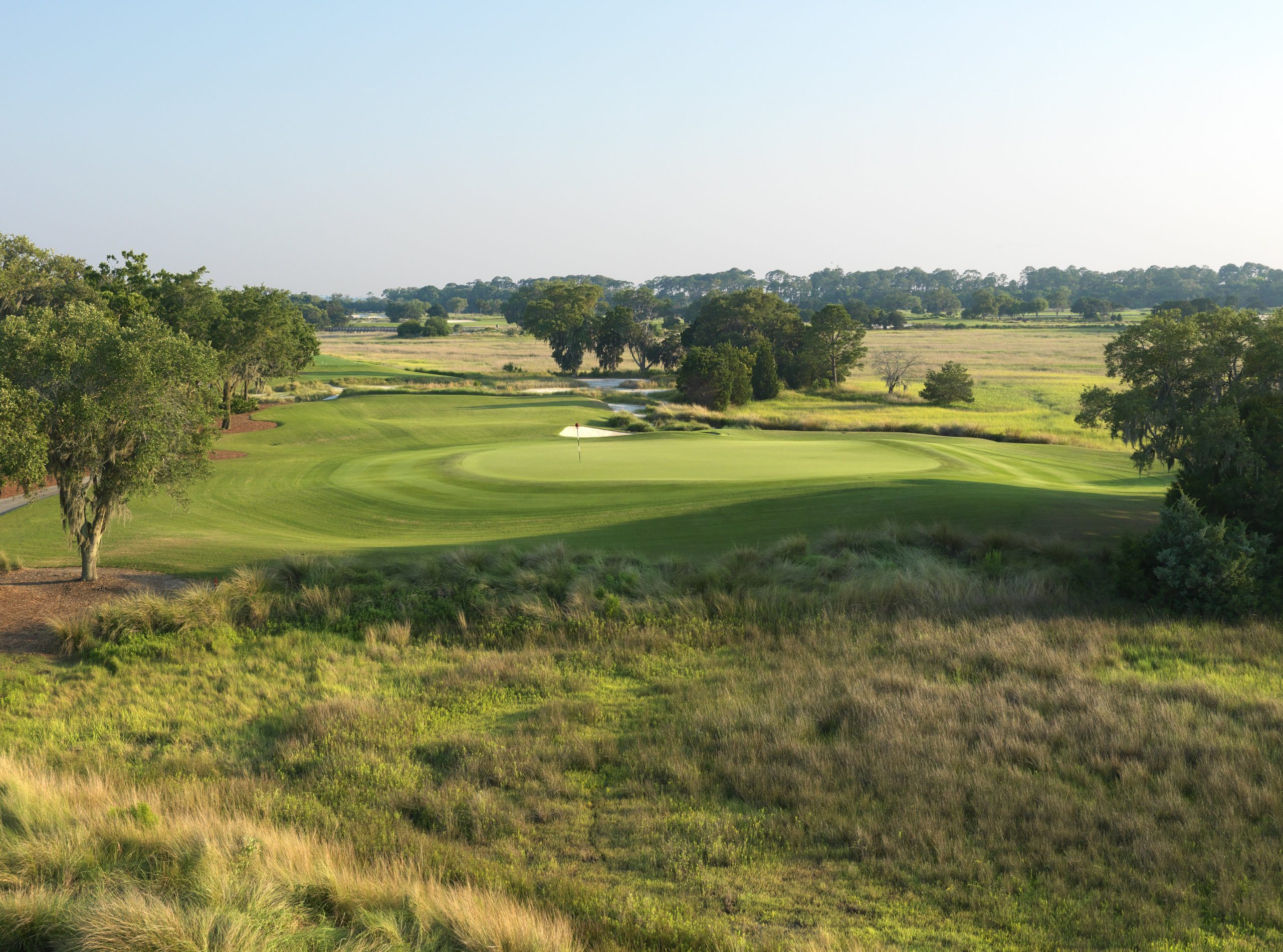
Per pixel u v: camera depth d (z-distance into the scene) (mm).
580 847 9133
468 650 16562
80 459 19281
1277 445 19656
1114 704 12023
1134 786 9766
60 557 22656
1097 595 18188
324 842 8961
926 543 21344
